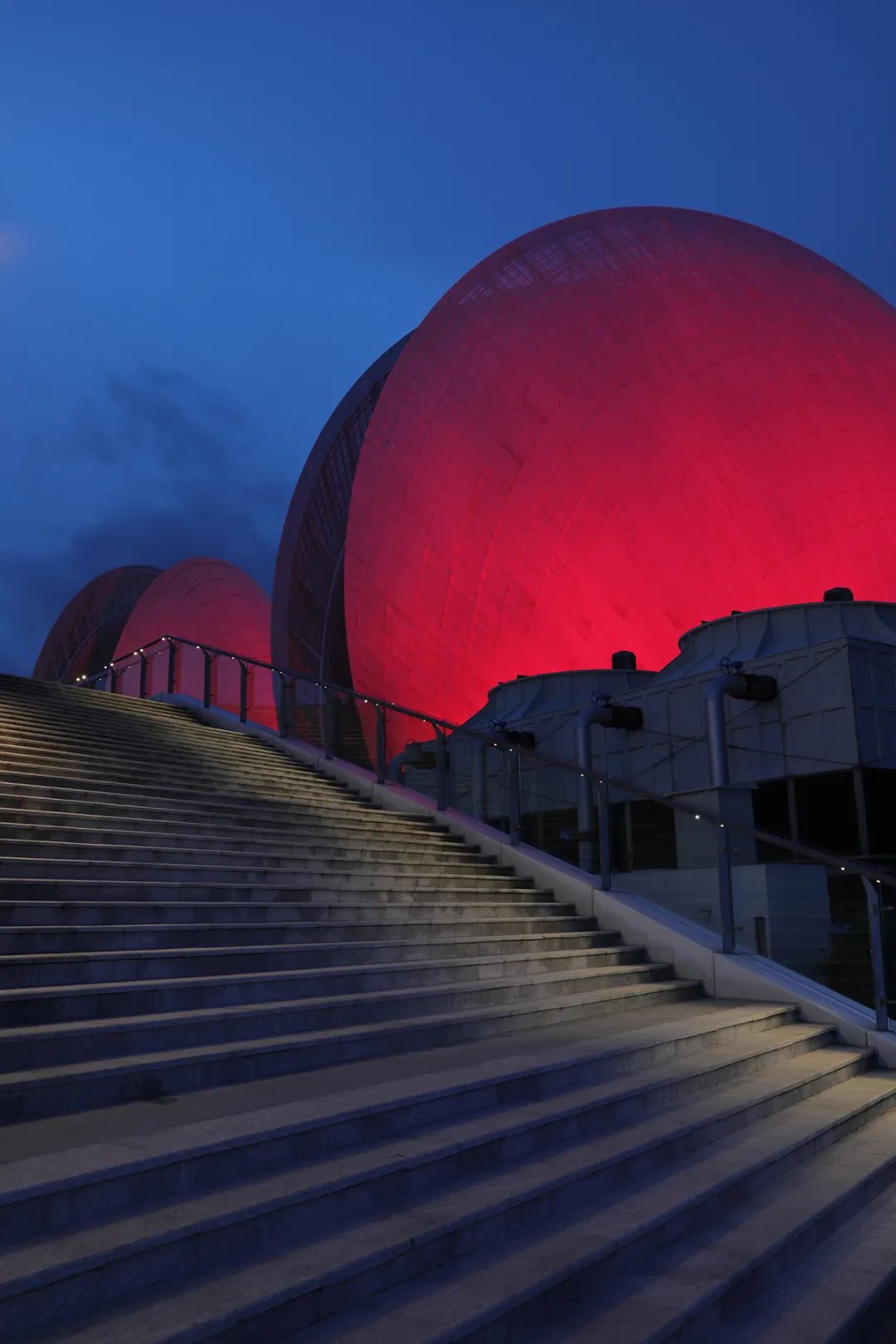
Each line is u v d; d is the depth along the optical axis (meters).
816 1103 5.62
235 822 8.59
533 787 9.80
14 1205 2.63
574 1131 4.27
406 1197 3.39
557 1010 6.25
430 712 27.22
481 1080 4.25
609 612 23.17
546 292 25.58
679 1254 3.51
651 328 23.70
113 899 5.98
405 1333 2.58
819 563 21.48
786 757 14.23
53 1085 3.63
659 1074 5.09
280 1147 3.35
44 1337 2.31
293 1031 4.95
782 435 22.16
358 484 28.17
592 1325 2.90
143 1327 2.36
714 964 7.83
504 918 7.98
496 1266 3.05
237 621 54.66
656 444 22.88
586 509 23.50
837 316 24.08
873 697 13.73
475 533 25.38
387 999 5.52
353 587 28.34
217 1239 2.79
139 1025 4.25
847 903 7.28
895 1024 7.08
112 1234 2.64
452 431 26.03
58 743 9.55
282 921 6.62
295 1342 2.53
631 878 8.77
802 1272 3.67
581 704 17.48
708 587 22.09
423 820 10.59
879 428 22.53
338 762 12.22
